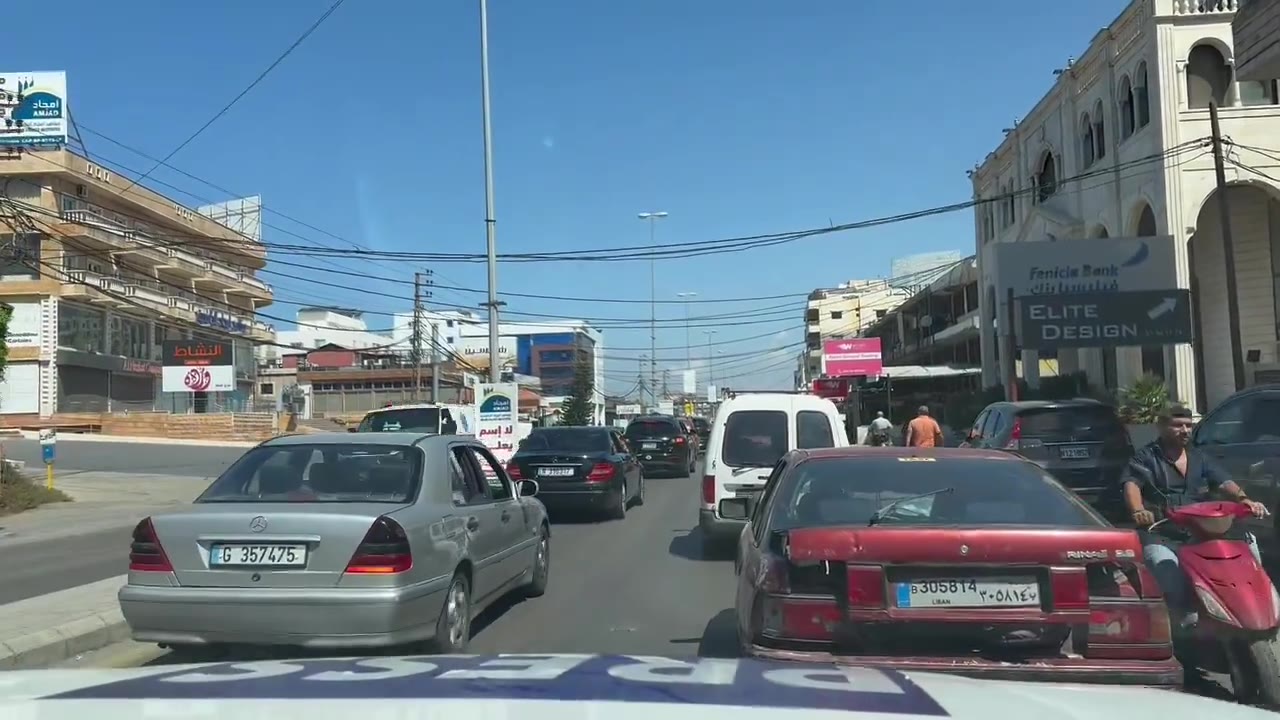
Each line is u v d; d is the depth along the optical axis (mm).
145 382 50125
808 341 82938
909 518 4867
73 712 2369
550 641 7344
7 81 42219
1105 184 26922
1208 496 7230
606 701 2402
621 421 81812
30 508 18562
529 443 16562
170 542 6094
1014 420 12602
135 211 48719
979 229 39344
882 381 42781
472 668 2918
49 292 43344
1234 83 23609
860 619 4301
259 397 61812
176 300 50438
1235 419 9258
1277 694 4898
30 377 43031
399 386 67938
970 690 2832
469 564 7008
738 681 2715
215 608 5902
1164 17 23641
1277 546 8336
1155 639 4285
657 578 10195
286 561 5969
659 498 19969
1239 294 26344
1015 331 24188
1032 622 4246
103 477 26438
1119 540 4367
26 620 7520
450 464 7312
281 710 2328
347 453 6973
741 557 5695
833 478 5309
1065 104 29578
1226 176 23469
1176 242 23422
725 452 11938
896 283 77125
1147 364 26766
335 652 6559
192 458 33062
